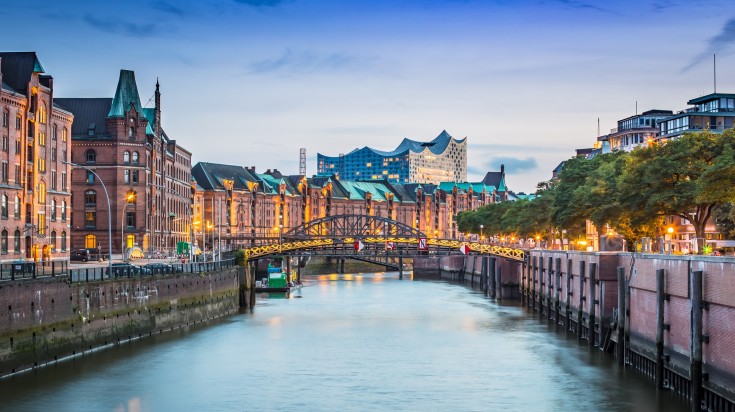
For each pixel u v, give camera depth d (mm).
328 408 56656
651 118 188375
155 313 86375
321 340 85125
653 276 63219
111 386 61656
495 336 88938
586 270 85000
